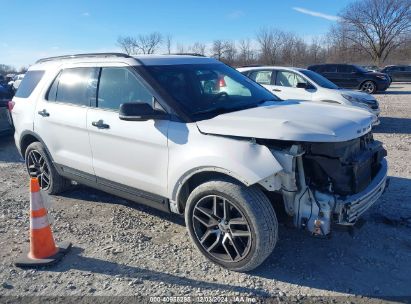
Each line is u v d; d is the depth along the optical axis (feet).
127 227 14.90
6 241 14.02
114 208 16.78
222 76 15.03
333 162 10.85
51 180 17.83
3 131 30.53
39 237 12.46
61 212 16.48
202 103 13.01
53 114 16.34
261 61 180.45
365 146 12.57
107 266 12.24
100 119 14.26
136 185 13.73
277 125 10.95
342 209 10.62
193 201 11.98
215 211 11.64
